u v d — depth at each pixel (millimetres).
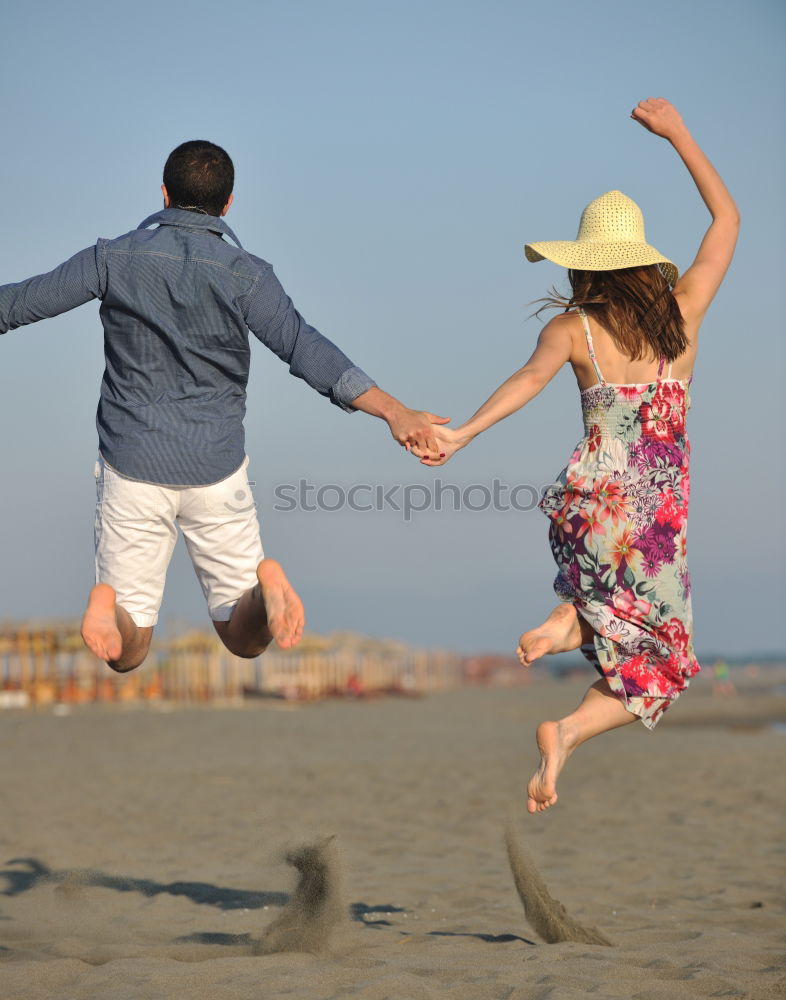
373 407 4574
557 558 4871
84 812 11492
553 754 4480
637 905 6844
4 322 4512
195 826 10602
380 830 10461
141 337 4562
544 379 4617
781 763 16547
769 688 79688
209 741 22641
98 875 7828
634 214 5055
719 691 65812
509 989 4312
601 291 4797
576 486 4750
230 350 4641
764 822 10617
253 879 7742
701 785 13766
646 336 4711
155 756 18906
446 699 50688
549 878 7871
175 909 6633
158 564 4723
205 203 4738
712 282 4988
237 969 4711
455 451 4496
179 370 4594
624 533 4684
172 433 4551
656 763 16766
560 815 11438
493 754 19375
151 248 4547
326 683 49781
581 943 5484
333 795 13234
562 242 4957
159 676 41719
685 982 4441
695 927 6043
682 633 4684
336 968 4723
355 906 6773
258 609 4699
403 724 29891
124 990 4320
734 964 4844
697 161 5211
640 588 4668
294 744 22047
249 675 46781
